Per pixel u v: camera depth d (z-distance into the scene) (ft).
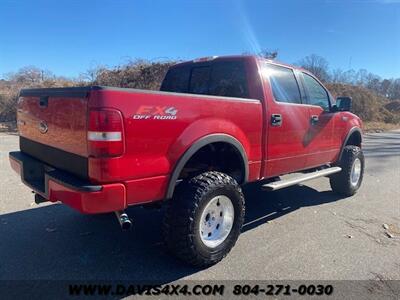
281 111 14.23
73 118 9.50
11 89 57.21
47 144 11.18
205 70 15.76
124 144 9.02
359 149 20.35
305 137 16.03
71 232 13.61
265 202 18.60
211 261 11.13
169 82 17.48
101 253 11.95
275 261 11.73
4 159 27.07
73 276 10.43
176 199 10.65
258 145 13.25
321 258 12.03
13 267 10.85
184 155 10.35
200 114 10.80
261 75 13.70
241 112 12.27
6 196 17.75
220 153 12.92
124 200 9.29
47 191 10.34
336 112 18.48
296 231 14.49
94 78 51.16
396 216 16.83
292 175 16.62
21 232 13.50
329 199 19.48
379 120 93.71
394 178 25.79
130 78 49.49
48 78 59.62
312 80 17.28
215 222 11.41
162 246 12.52
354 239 13.80
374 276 10.91
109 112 8.72
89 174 9.04
